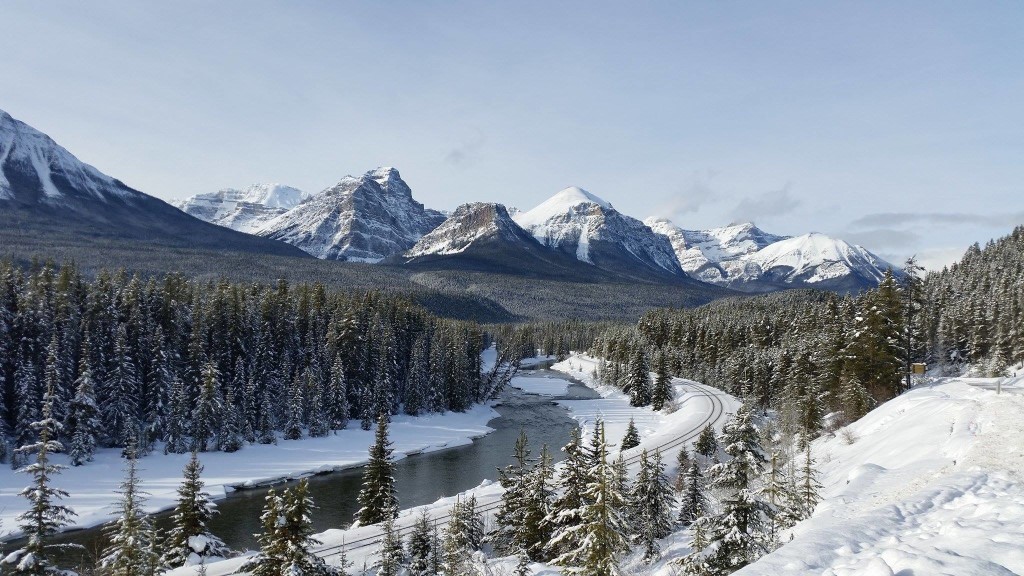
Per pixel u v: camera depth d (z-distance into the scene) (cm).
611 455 6625
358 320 10006
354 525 4625
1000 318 8256
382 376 9369
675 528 3969
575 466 3438
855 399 5759
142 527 2831
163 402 7062
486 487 5769
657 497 3762
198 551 3438
